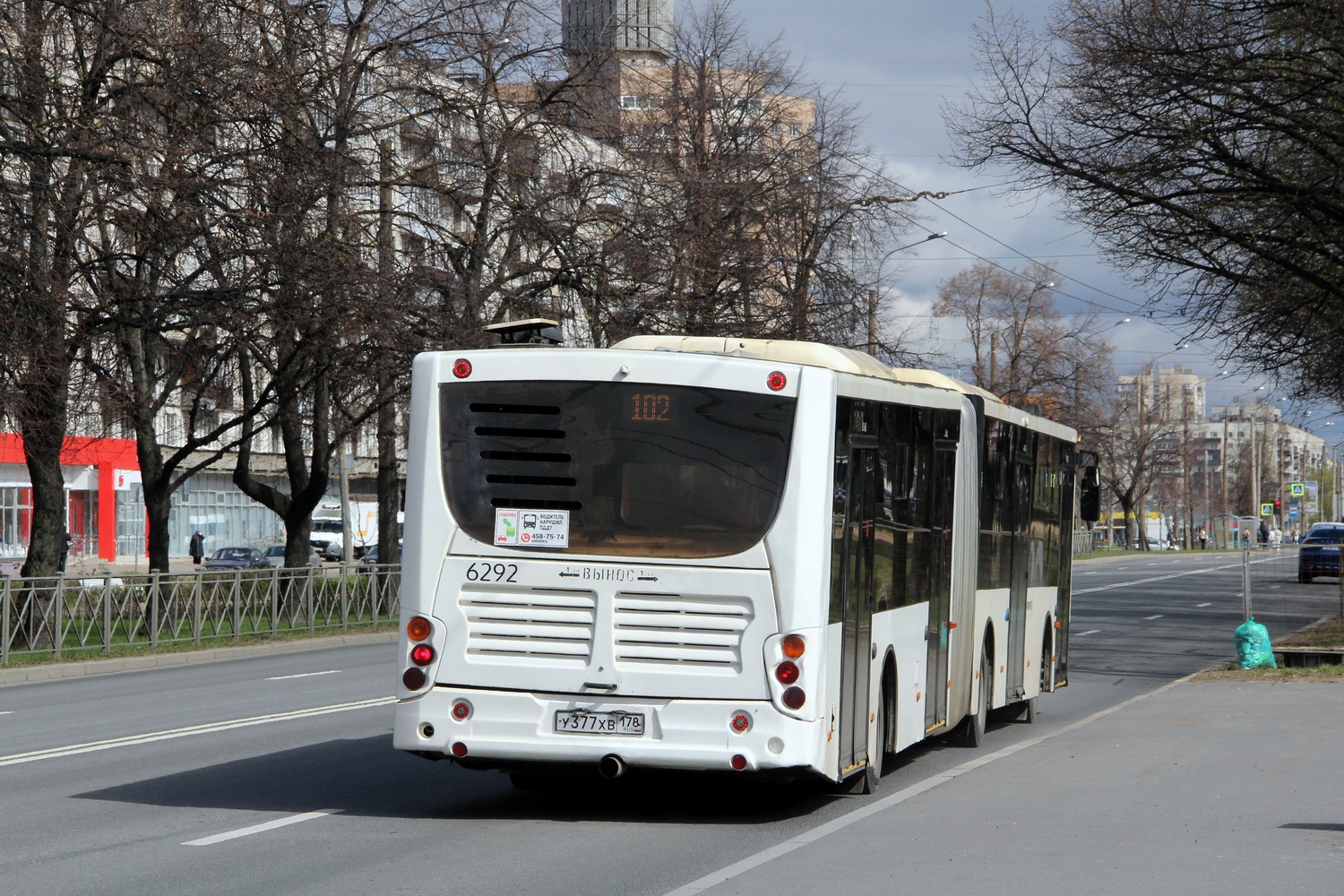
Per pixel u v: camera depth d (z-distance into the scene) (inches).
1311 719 1016.9
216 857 591.2
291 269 1642.5
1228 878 506.3
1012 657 1093.8
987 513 1013.8
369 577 2210.9
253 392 2214.6
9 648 1545.3
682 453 668.7
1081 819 644.1
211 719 1104.2
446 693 671.1
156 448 1985.7
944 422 897.5
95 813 704.4
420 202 2037.4
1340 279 1823.3
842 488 690.8
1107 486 7135.8
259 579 1936.5
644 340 781.9
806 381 670.5
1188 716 1064.2
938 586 886.4
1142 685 1470.2
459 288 1993.1
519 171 2059.5
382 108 1951.3
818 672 656.4
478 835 648.4
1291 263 1721.2
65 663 1572.3
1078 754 880.9
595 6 2335.1
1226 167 1696.6
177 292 1642.5
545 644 666.8
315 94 1737.2
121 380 1804.9
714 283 2455.7
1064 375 4734.3
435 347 1865.2
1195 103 1649.9
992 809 683.4
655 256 2282.2
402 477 3181.6
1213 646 1925.4
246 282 1656.0
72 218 1573.6
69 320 1619.1
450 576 676.1
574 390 679.1
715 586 658.2
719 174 2588.6
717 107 2797.7
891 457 780.0
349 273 1686.8
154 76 1621.6
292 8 1739.7
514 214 2091.5
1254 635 1464.1
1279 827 607.5
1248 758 830.5
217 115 1611.7
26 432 1596.9
